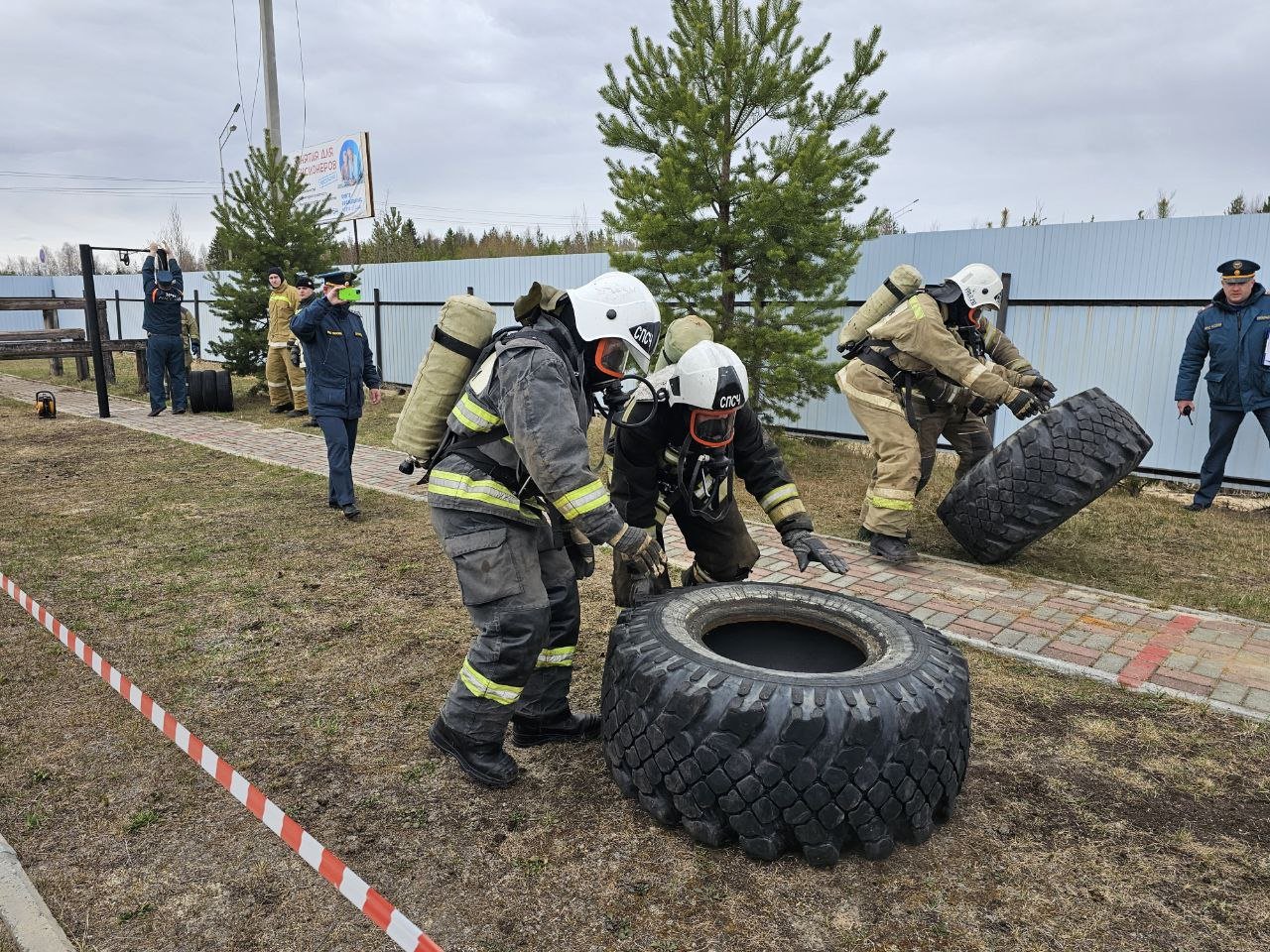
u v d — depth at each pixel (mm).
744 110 8148
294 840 2168
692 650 2770
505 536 2887
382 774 3191
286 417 12680
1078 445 5445
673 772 2668
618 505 3580
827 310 8516
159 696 3797
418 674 4039
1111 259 8352
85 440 10617
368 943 2332
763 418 8539
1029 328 8945
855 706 2506
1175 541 6453
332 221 15086
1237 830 2898
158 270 12531
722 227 8008
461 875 2617
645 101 8141
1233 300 6945
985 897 2537
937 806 2760
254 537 6336
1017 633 4629
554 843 2775
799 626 3316
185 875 2615
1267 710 3740
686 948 2322
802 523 3580
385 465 9188
